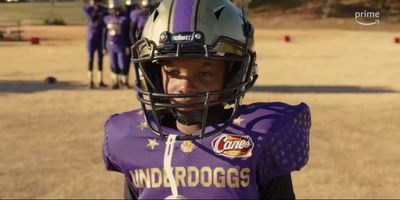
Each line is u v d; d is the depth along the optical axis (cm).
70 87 900
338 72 1107
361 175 442
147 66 150
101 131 586
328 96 820
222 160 143
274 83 970
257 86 932
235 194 141
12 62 1014
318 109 718
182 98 146
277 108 150
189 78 144
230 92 147
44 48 1431
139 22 841
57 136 554
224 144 144
